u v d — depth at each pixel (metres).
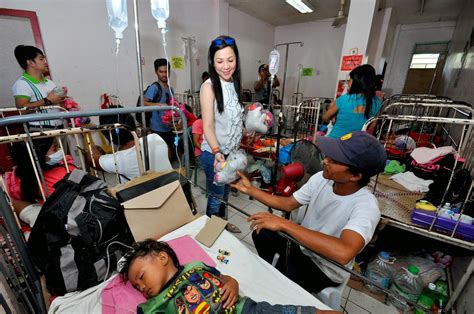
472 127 1.71
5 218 0.91
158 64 2.58
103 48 3.21
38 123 2.07
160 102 2.62
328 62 5.85
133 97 3.65
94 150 2.08
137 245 1.02
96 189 1.15
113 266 1.09
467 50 3.32
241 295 0.95
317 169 1.71
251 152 2.60
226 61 1.27
